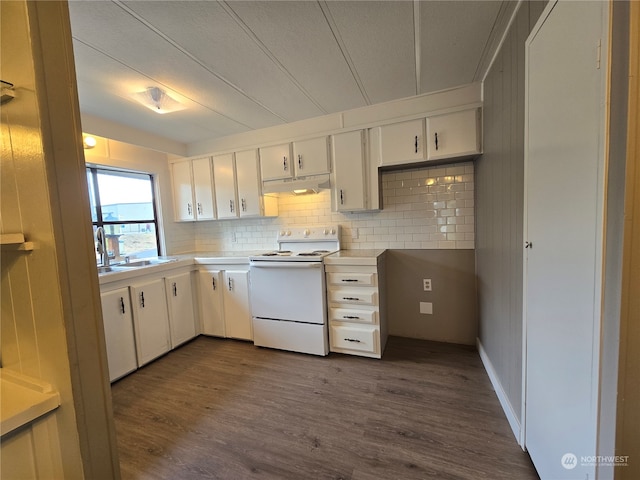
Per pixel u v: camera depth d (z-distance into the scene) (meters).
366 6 1.33
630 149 0.68
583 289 0.86
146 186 3.28
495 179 1.82
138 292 2.38
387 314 2.82
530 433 1.29
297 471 1.33
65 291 0.66
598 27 0.76
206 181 3.26
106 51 1.57
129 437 1.59
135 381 2.18
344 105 2.46
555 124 1.01
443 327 2.71
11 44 0.64
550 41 1.04
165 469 1.37
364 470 1.32
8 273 0.73
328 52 1.68
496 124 1.78
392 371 2.19
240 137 3.05
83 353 0.69
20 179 0.67
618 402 0.73
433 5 1.34
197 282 3.02
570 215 0.93
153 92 2.06
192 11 1.30
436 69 1.93
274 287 2.62
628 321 0.71
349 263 2.40
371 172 2.54
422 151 2.34
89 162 2.64
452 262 2.64
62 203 0.65
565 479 0.99
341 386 2.01
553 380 1.06
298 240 3.09
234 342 2.89
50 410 0.67
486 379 2.03
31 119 0.63
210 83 1.98
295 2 1.28
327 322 2.52
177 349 2.75
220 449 1.48
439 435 1.51
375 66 1.86
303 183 2.68
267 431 1.60
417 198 2.70
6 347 0.76
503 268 1.67
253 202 3.04
